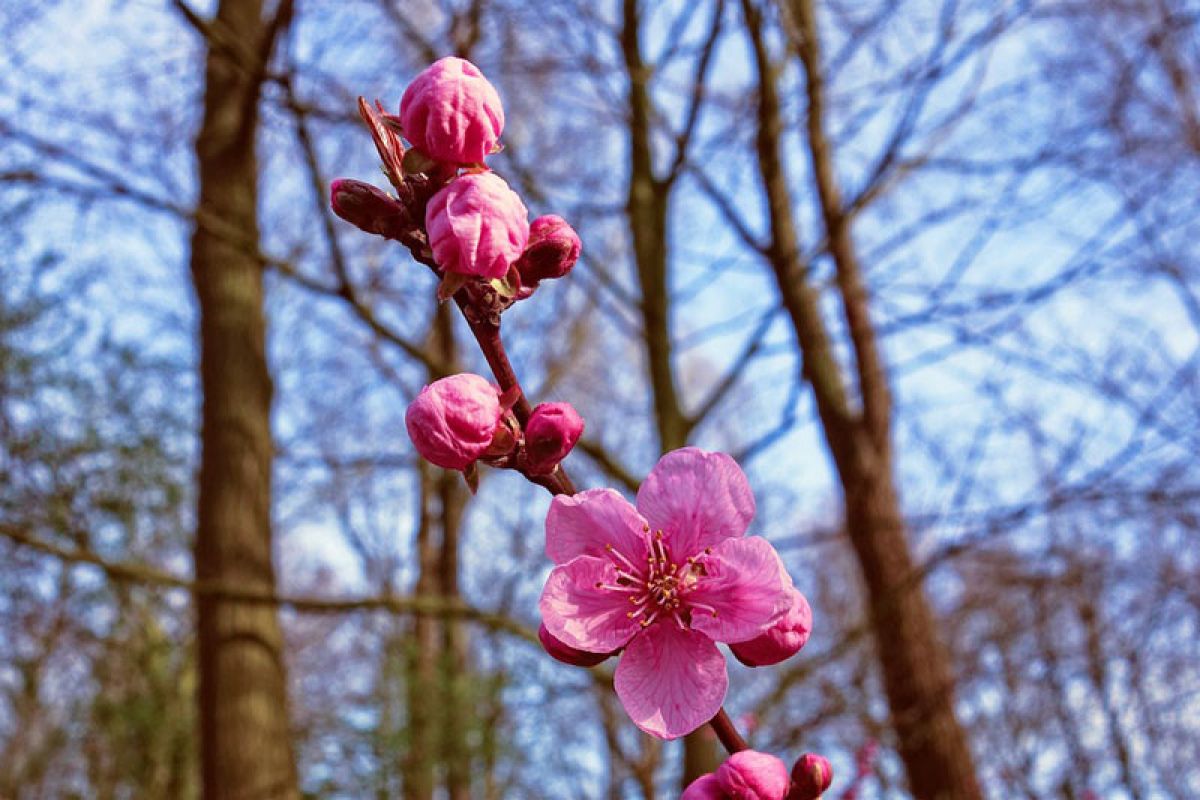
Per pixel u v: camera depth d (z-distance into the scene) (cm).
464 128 154
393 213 157
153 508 814
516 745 817
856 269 805
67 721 961
